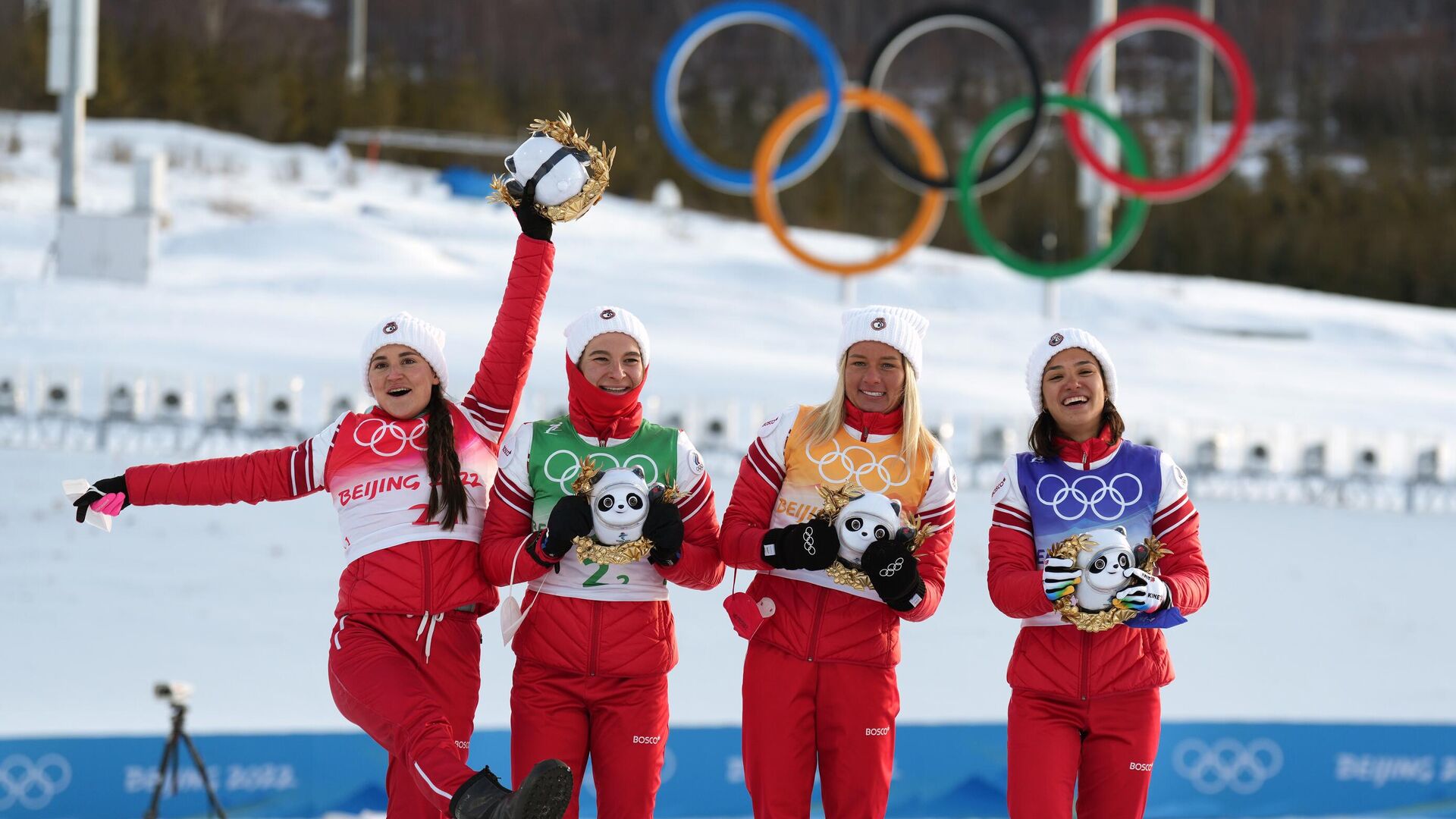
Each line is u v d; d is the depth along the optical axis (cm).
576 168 1911
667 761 2659
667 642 1870
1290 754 2784
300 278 9462
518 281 1962
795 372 7312
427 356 1891
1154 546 1827
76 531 4475
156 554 4338
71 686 3288
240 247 11344
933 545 1908
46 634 3631
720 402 6112
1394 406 8419
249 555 4403
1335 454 6994
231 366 6575
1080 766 1889
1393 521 5791
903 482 1892
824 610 1866
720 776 2680
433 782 1675
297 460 1881
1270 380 8919
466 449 1906
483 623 3991
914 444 1894
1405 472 6775
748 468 1936
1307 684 3750
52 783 2480
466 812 1631
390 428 1877
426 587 1822
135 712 3144
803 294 11475
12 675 3331
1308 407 8094
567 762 1845
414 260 11369
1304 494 6172
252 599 4038
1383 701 3641
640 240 14025
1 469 5056
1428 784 2820
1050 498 1911
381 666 1777
